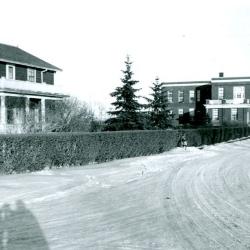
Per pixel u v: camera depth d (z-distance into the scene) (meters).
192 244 6.64
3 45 40.22
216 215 8.94
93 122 38.75
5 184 12.47
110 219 8.46
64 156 17.61
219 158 24.70
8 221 8.20
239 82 64.88
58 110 35.25
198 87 70.19
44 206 9.81
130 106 33.81
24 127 26.25
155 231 7.50
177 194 11.68
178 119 71.31
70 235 7.16
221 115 63.59
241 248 6.43
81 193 11.87
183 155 25.42
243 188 12.87
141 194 11.69
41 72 39.22
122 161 20.77
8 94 31.78
